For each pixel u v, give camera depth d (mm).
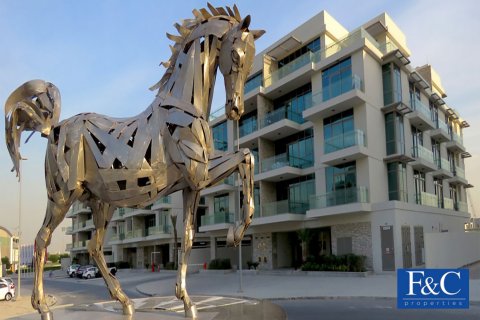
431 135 33125
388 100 26266
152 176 4977
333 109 25828
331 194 25281
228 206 35344
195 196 5469
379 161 25203
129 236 49406
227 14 5730
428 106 33219
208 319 4992
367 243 23906
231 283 22625
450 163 38562
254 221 29094
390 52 25891
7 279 20719
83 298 20109
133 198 5117
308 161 29094
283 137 31234
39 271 5320
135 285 26016
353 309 11719
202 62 5352
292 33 31328
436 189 32781
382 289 16016
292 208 28125
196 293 18438
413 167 28219
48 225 5367
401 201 24047
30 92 5566
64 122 5379
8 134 5559
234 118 5367
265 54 32062
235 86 5266
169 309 5688
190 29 5633
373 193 24281
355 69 25438
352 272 22484
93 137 5160
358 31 25594
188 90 5246
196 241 40344
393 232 22750
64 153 5188
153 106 5320
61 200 5266
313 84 28188
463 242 22969
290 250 31938
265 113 31641
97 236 5766
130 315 5332
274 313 5328
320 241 29344
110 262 54250
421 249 24328
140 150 4945
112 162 4961
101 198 5309
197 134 4988
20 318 5695
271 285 19891
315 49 29844
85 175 5195
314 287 17891
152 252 47688
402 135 26828
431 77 36875
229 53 5270
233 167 5180
